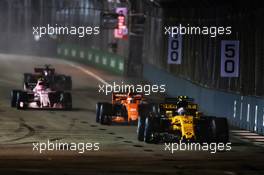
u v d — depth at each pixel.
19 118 101.00
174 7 162.62
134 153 68.75
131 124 98.25
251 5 106.50
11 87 152.12
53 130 88.44
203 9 139.12
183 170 57.50
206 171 57.44
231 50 101.81
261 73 101.62
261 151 75.56
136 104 96.12
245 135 92.31
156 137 77.44
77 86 161.62
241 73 111.31
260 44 102.44
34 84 121.19
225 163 63.53
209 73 132.50
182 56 154.75
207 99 124.00
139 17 189.12
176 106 79.44
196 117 78.62
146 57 193.00
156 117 78.00
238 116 104.31
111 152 69.06
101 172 54.41
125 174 53.81
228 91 114.88
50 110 113.50
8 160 60.53
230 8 118.94
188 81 141.38
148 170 56.62
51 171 54.09
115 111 97.12
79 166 57.78
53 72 135.88
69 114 109.31
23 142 75.75
